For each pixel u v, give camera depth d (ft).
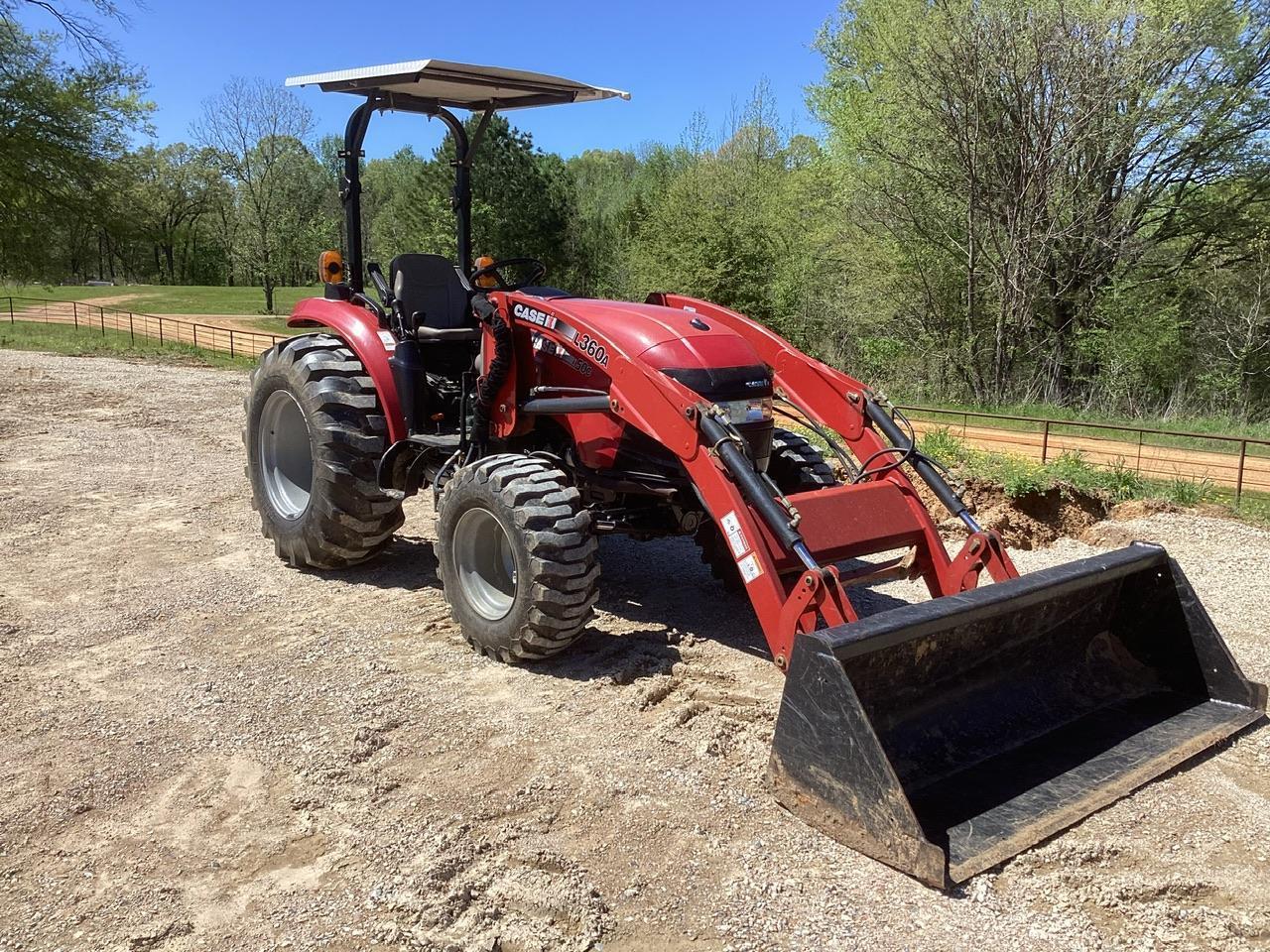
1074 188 66.18
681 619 17.56
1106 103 62.64
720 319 18.26
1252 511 27.27
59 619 17.37
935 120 67.46
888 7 71.72
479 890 9.70
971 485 25.34
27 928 9.16
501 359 16.51
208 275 267.18
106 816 11.07
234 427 39.58
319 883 9.82
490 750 12.49
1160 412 64.28
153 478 29.32
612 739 12.77
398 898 9.50
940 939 9.04
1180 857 10.36
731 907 9.46
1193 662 13.55
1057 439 48.11
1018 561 21.71
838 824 10.48
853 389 16.08
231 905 9.50
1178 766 12.25
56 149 97.09
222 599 18.49
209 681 14.66
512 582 15.57
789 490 17.88
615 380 14.71
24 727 13.19
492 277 20.43
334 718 13.39
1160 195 69.92
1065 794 11.14
